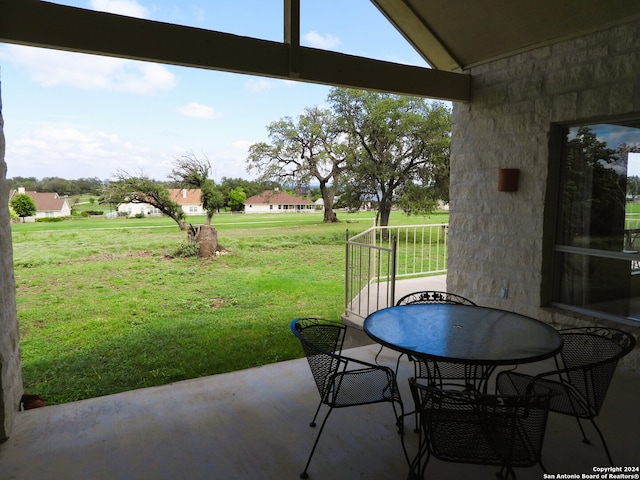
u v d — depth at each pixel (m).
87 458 2.19
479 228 4.31
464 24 3.90
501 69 4.02
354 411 2.68
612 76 3.18
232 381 3.12
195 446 2.29
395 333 2.15
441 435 1.67
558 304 3.77
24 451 2.25
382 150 11.69
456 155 4.55
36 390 4.03
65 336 5.72
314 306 7.42
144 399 2.84
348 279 4.88
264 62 3.16
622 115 3.20
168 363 4.73
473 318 2.45
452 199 4.61
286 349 5.22
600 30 3.23
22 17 2.43
